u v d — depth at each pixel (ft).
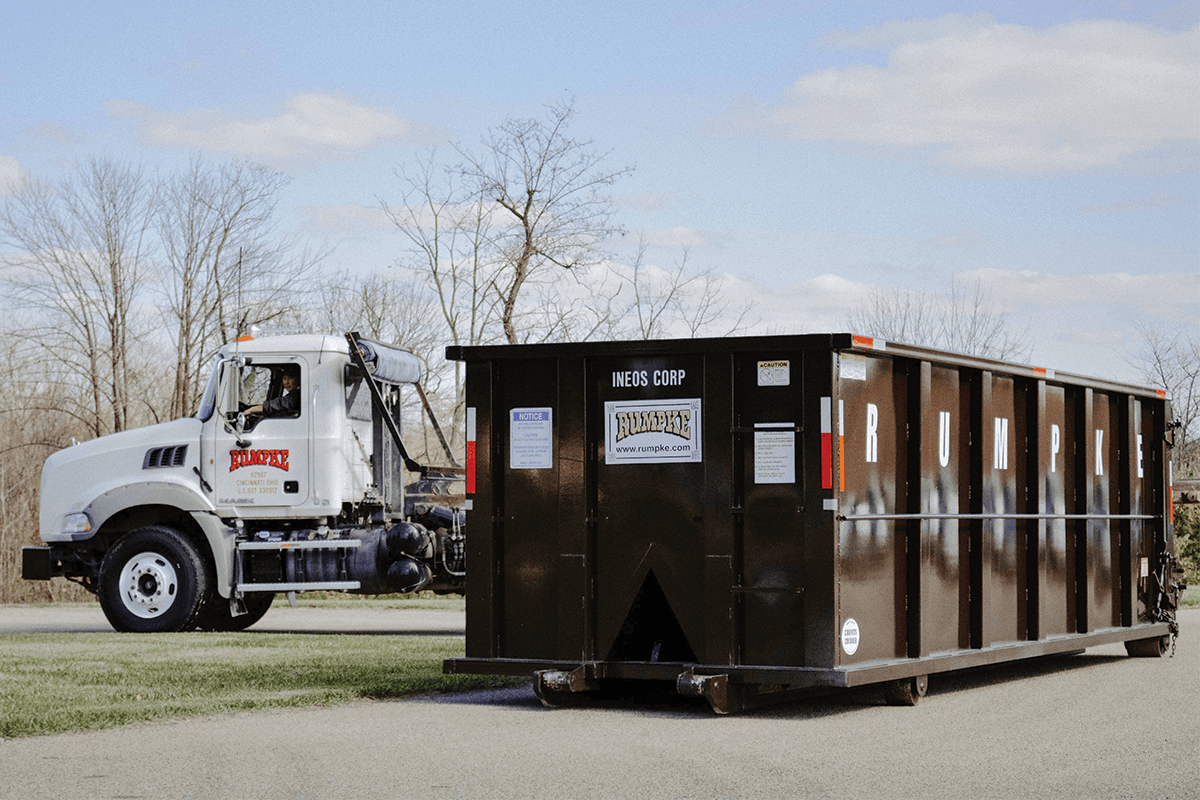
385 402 57.36
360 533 55.26
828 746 27.25
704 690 30.83
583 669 32.60
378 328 117.29
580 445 33.30
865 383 32.40
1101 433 44.24
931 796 22.33
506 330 108.78
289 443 54.24
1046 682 39.19
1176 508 91.86
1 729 28.81
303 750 26.71
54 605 87.20
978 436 36.50
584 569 33.01
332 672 39.27
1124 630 44.24
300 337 54.60
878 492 32.68
